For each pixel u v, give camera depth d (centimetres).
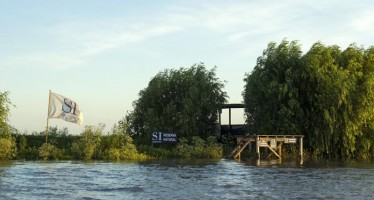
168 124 6075
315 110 5378
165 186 2747
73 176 3195
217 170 3734
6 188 2580
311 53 5578
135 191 2548
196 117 6106
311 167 4056
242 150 5344
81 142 4900
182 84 6359
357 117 5344
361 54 5672
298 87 5488
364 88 5366
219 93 6412
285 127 5309
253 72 5678
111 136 5159
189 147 5406
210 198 2320
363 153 5409
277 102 5438
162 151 5344
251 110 5744
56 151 4734
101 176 3228
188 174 3406
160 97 6381
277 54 5625
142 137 6234
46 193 2439
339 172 3600
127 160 4822
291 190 2592
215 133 6272
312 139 5353
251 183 2888
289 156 5434
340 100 5216
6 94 4584
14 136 4947
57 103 4803
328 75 5350
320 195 2422
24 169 3588
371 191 2564
